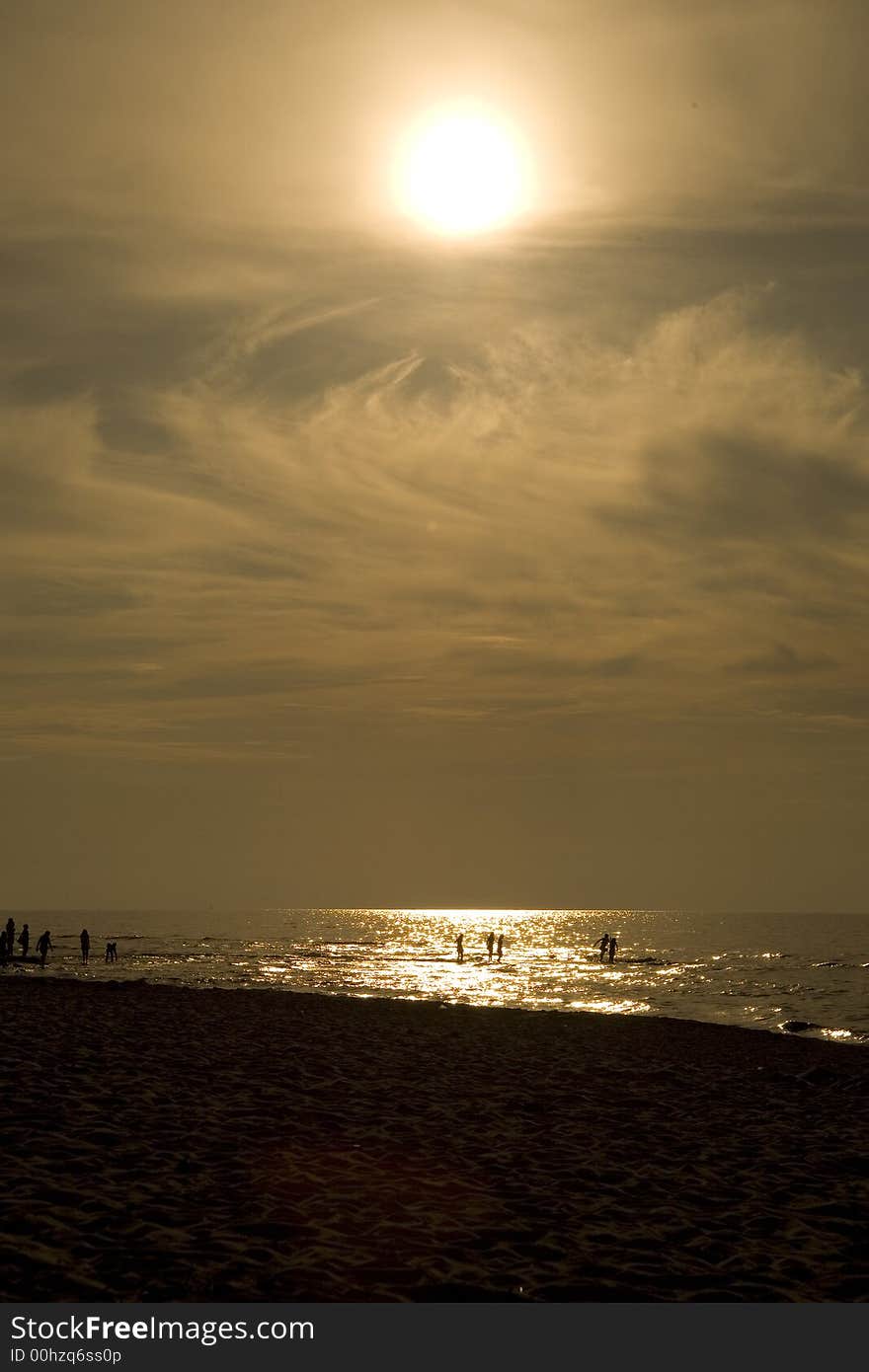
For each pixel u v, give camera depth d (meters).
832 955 111.38
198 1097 17.50
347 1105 17.77
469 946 131.38
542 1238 10.95
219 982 56.38
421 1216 11.42
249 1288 8.98
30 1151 12.89
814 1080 23.83
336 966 78.31
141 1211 10.79
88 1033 25.50
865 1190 13.45
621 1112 18.75
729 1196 12.99
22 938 63.25
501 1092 20.34
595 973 78.50
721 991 61.41
